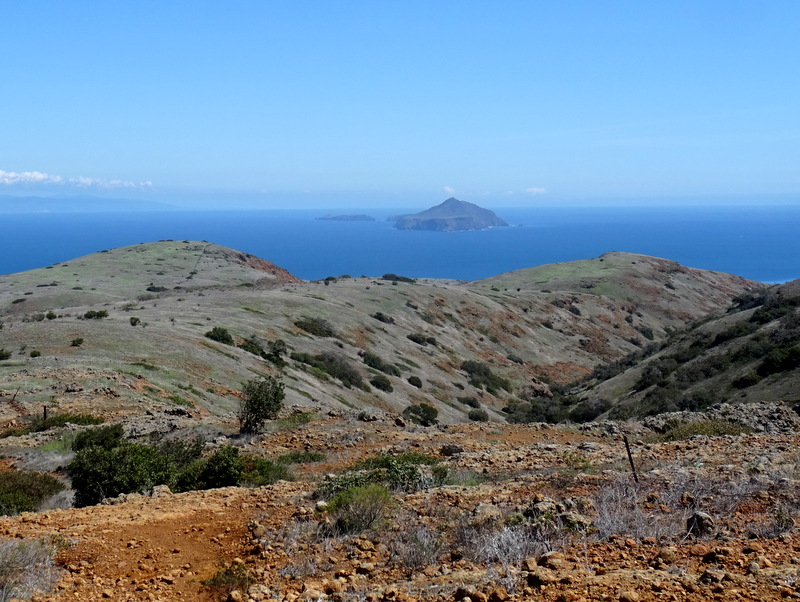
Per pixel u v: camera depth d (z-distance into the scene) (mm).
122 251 132875
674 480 8109
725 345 40938
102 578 6277
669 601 4457
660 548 5773
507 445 14812
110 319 43469
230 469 11500
